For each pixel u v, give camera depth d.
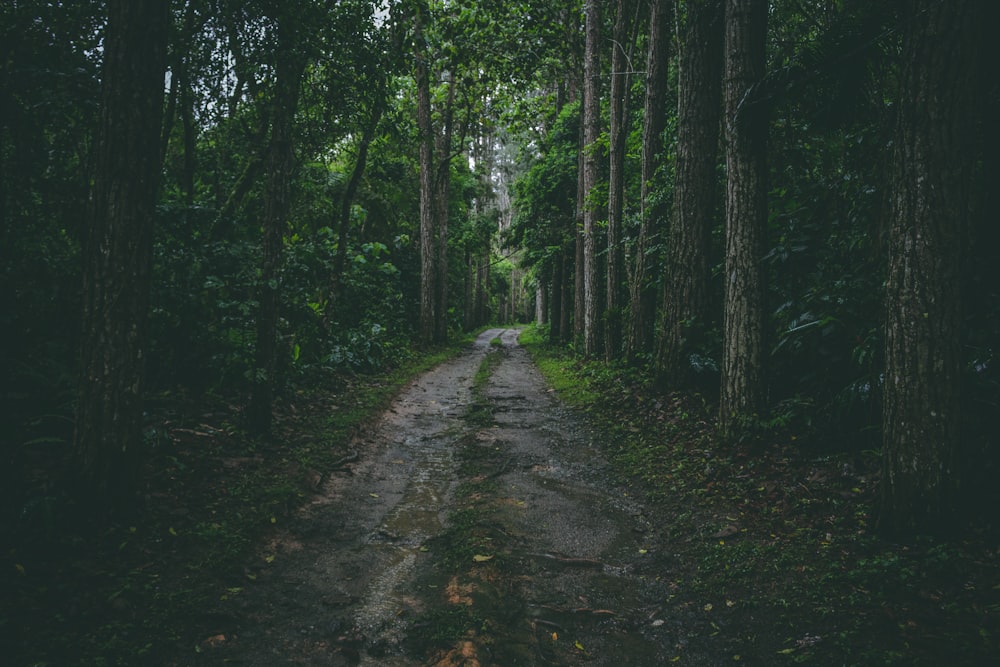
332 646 3.17
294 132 7.59
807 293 6.34
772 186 8.26
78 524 3.95
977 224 4.69
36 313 6.05
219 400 7.46
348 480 6.17
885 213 5.72
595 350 15.28
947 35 3.62
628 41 14.81
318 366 10.84
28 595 3.18
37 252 6.05
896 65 6.10
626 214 14.16
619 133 13.09
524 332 41.38
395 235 23.58
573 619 3.50
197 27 5.77
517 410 10.34
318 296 12.02
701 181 8.52
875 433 5.25
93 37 5.19
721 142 9.55
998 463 4.09
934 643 2.87
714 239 9.34
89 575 3.49
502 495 5.71
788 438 5.89
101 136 3.97
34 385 5.43
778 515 4.68
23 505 3.75
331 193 14.99
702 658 3.09
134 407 4.21
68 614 3.13
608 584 3.96
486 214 32.28
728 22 6.21
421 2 6.57
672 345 8.76
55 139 5.87
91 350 4.07
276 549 4.41
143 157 4.07
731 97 6.21
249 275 7.63
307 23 5.92
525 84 16.80
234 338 7.95
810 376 6.28
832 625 3.18
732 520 4.73
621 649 3.20
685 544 4.47
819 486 4.93
